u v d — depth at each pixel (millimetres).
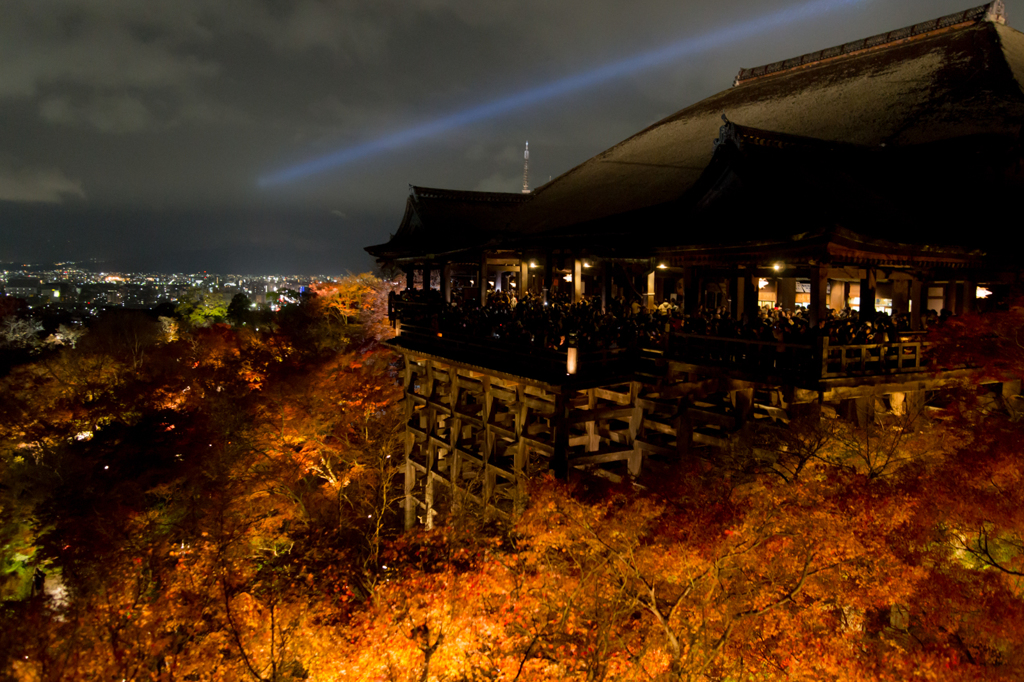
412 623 11859
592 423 17266
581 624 10742
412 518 23000
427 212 31406
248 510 20672
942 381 13898
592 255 21016
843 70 28062
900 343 13211
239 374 35438
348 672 11906
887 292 21297
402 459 25859
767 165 16188
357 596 14219
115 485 23484
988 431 11992
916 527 9961
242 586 14492
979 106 20500
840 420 13086
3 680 12289
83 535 20156
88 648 12883
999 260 15234
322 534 19594
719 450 13984
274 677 11867
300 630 12883
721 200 17438
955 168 18969
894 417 13570
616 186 26672
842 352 12336
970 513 10055
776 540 10281
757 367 12969
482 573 12227
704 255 16031
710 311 16188
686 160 25469
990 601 9070
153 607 13688
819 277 13000
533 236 22844
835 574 9812
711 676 9906
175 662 12609
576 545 11891
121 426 29500
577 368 14594
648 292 20109
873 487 10672
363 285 46594
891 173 19188
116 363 35469
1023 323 13258
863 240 12758
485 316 18859
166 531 20266
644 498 11859
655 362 15844
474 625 11383
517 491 15203
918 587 9492
